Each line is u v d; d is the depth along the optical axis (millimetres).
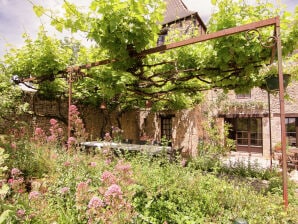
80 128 3412
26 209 1987
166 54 4312
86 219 2041
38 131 3738
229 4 3131
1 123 5543
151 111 9852
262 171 5770
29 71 5297
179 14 9992
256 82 4449
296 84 9477
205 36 2877
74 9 2988
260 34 2896
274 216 2459
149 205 2438
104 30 3094
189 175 3299
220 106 10969
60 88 6594
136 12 2941
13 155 3369
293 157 7160
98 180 2592
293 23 3295
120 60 3605
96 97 7230
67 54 4949
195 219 2561
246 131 11055
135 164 3416
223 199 2873
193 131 9344
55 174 3027
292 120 9703
